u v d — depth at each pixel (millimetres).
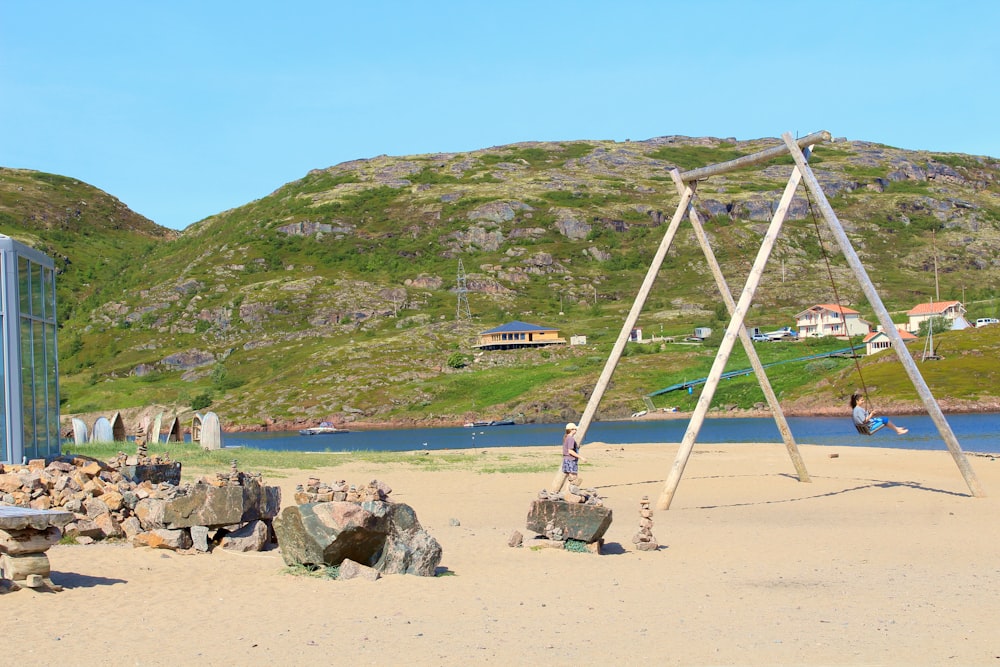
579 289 192250
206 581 12891
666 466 35031
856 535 18344
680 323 151000
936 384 87625
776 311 158250
